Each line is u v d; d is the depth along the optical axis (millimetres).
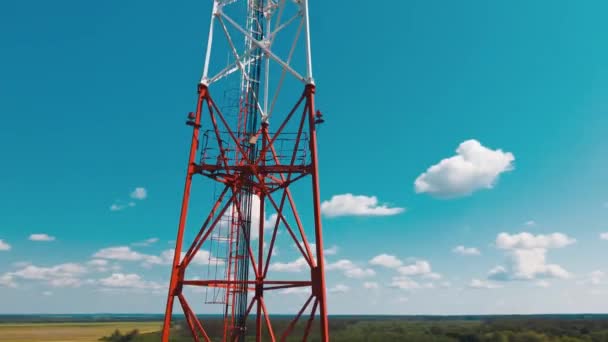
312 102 20844
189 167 20797
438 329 102688
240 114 25000
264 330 75375
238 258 22828
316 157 20125
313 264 19266
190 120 21422
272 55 22406
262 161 22500
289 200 22875
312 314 18594
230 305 22250
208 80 22469
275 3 27047
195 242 20406
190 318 19500
